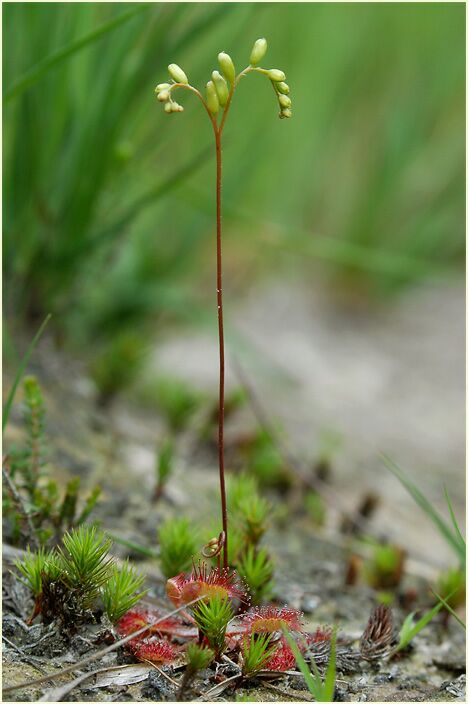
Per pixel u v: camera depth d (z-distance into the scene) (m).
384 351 1.48
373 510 0.76
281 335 1.49
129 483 0.72
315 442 1.01
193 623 0.60
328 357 1.42
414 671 0.62
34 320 0.83
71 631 0.59
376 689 0.60
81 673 0.58
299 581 0.68
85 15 0.76
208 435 0.82
